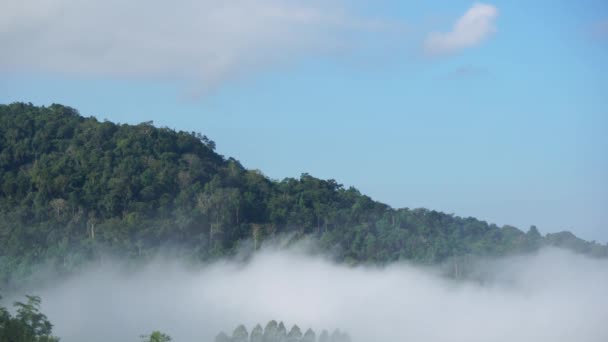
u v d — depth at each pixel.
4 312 60.84
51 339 62.41
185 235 145.12
